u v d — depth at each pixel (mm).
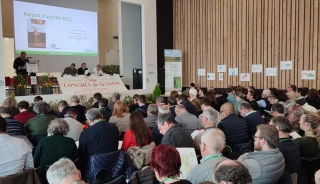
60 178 1686
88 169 2758
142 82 12109
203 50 11430
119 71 12844
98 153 3000
